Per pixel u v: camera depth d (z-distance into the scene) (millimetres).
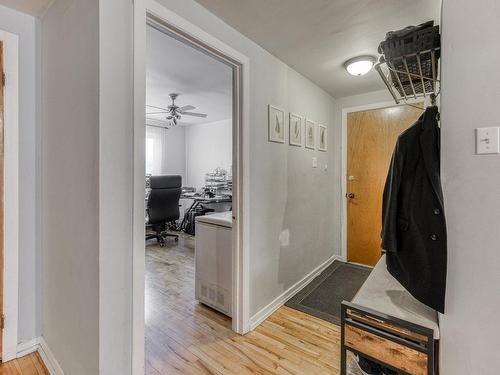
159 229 4523
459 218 1063
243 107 1997
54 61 1648
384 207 1385
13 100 1735
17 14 1753
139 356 1370
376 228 3449
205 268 2445
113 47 1256
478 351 1033
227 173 5613
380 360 1115
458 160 1061
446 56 1077
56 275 1653
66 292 1535
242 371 1643
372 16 1789
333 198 3709
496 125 986
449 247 1086
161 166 6094
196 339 1965
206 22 1699
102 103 1223
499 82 982
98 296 1235
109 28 1239
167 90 3801
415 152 1224
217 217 2443
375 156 3422
